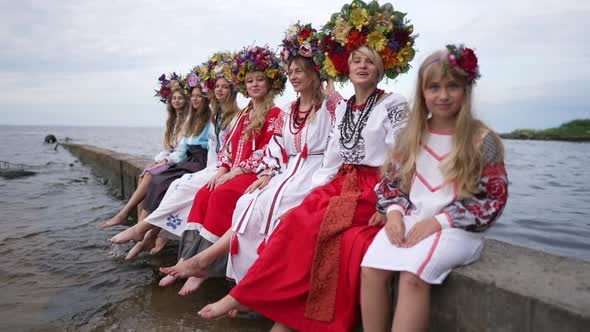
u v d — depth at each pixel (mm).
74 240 4340
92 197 7234
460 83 1873
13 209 6102
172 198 3572
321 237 2113
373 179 2414
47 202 6723
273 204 2684
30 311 2701
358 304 2088
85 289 3049
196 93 4152
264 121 3387
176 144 4598
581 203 6359
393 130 2350
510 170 11398
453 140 1895
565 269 1796
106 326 2480
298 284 2174
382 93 2506
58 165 13547
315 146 2898
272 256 2215
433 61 1899
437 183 1944
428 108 1968
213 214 3021
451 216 1813
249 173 3209
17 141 33031
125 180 7172
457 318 1787
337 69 2678
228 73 3744
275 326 2258
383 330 1913
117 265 3551
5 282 3203
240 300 2209
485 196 1820
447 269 1780
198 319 2533
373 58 2439
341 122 2559
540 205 6211
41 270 3451
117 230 4770
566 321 1436
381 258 1839
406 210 2027
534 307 1519
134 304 2764
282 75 3453
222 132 3891
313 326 2129
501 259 1919
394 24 2496
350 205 2213
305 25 2969
